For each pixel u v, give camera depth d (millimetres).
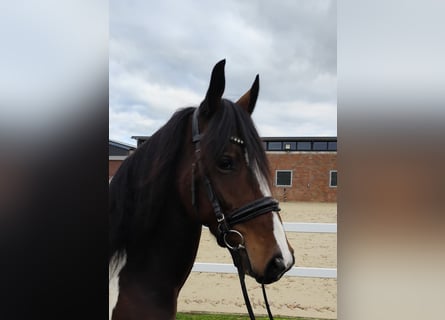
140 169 1069
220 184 942
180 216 1053
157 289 1074
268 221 930
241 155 940
